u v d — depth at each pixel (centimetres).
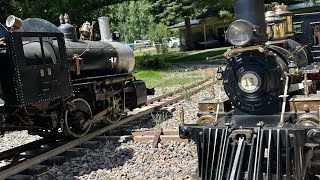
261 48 501
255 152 462
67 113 796
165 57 3691
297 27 771
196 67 2488
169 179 575
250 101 531
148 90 1189
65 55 771
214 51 3756
